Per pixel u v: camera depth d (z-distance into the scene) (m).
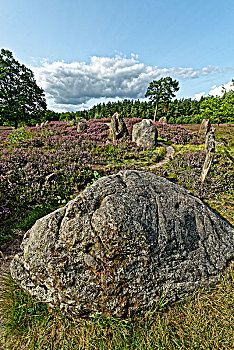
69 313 2.43
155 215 2.88
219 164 8.89
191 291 2.77
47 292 2.51
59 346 2.24
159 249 2.65
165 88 40.28
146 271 2.50
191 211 3.34
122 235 2.42
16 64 25.70
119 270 2.39
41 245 2.57
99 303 2.37
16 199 5.46
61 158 8.91
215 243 3.27
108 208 2.58
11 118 24.31
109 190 2.89
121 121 14.27
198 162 9.33
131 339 2.26
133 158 10.55
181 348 2.15
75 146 11.69
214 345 2.17
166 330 2.33
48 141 12.65
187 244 2.95
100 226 2.44
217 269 3.05
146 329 2.33
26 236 2.97
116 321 2.38
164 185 3.54
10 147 10.77
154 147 12.65
